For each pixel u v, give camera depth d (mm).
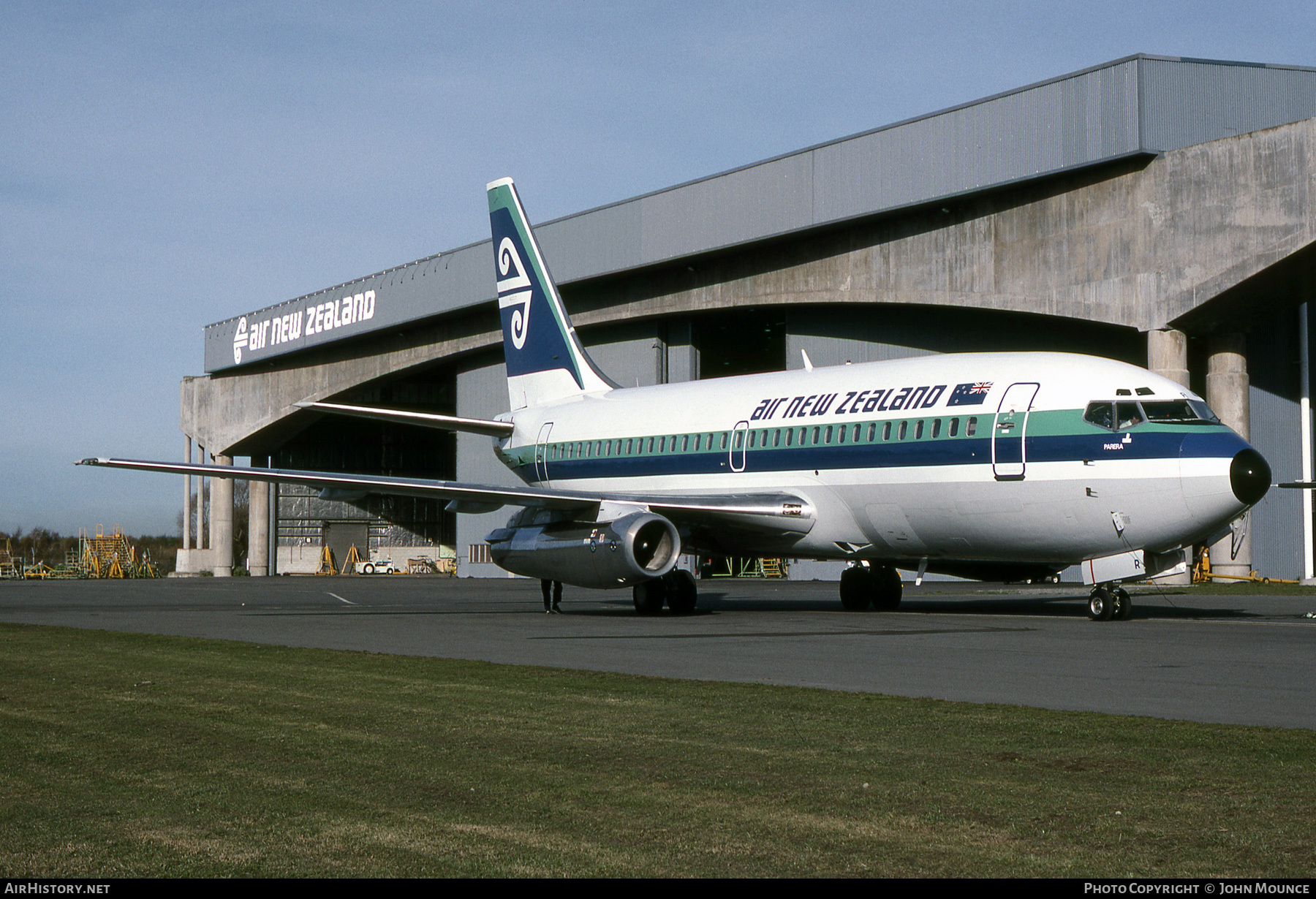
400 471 104500
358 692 12953
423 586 54375
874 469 25672
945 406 24734
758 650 17781
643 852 6613
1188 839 6738
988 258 42969
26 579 85125
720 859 6477
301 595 43312
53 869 6430
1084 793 7828
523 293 37438
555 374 36281
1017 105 41156
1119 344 44688
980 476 23859
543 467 34812
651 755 9227
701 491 29688
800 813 7410
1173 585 40750
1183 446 21562
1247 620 23672
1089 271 40156
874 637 19812
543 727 10516
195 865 6477
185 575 90938
